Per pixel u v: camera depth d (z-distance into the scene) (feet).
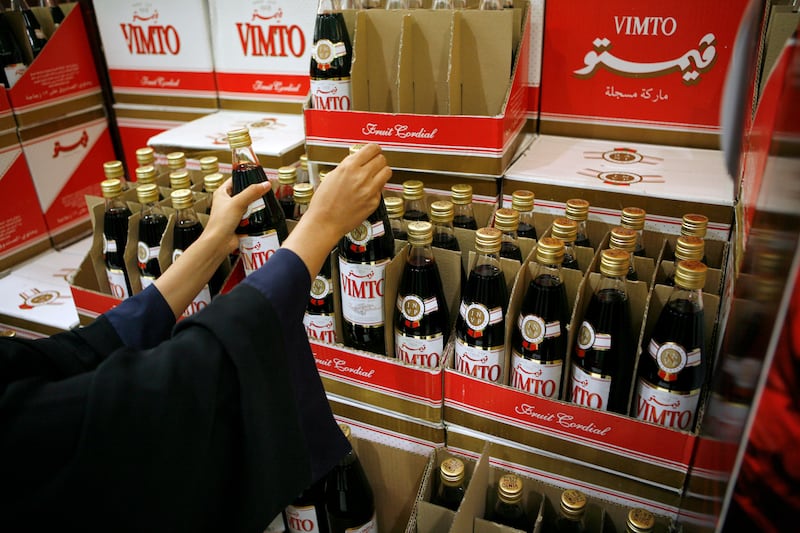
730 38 4.45
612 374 3.51
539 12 4.90
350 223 2.79
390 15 4.42
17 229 6.40
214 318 2.31
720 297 3.55
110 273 5.03
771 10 3.54
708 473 2.45
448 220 3.76
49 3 6.85
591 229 4.25
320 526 4.18
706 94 4.66
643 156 4.69
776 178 1.96
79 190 7.03
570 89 5.06
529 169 4.43
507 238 4.12
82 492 2.10
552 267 3.68
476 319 3.61
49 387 2.12
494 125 4.01
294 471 2.61
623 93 4.91
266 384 2.40
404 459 4.12
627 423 3.22
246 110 6.50
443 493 4.01
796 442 1.55
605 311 3.49
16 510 2.06
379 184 2.86
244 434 2.40
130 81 6.80
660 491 3.33
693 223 3.51
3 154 6.12
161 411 2.15
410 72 4.54
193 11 6.18
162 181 5.52
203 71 6.45
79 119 6.86
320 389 2.94
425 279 3.83
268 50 6.10
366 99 4.74
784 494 1.62
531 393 3.42
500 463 3.77
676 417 3.32
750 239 2.40
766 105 2.61
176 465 2.23
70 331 2.94
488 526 3.47
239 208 3.40
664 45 4.66
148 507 2.22
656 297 3.46
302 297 2.59
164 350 2.25
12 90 6.07
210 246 3.34
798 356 1.52
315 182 4.77
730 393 2.16
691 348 3.24
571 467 3.54
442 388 3.72
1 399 2.05
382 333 4.00
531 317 3.54
